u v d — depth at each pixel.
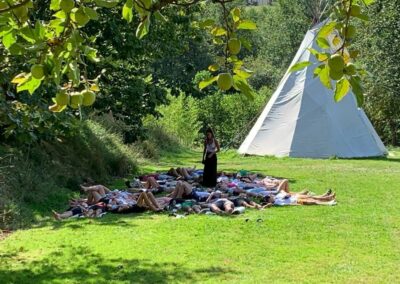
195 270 7.16
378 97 28.91
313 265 7.33
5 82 5.18
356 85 1.55
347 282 6.62
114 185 15.75
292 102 22.47
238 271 7.09
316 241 8.60
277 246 8.32
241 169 18.41
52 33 1.98
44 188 12.82
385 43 27.22
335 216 10.49
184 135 31.62
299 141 21.98
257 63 51.72
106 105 16.36
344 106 22.48
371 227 9.55
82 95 1.96
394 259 7.61
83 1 1.92
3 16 1.99
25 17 2.01
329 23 1.66
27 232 9.75
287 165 19.52
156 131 27.47
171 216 10.87
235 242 8.59
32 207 11.73
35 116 6.01
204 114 36.09
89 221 10.57
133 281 6.76
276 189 13.37
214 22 1.95
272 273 6.99
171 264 7.45
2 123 5.58
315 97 22.25
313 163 20.02
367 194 13.08
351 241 8.59
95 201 12.28
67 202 12.82
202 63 39.56
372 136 22.80
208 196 12.20
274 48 56.59
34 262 7.71
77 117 10.15
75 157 15.80
